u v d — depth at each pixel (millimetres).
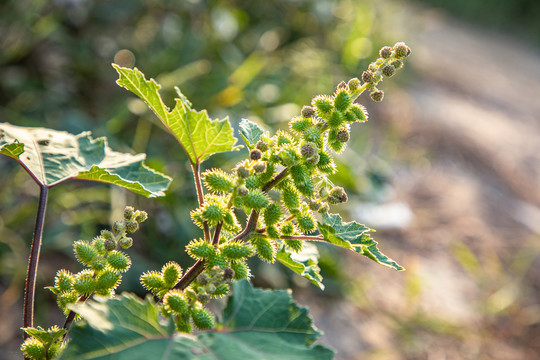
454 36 14164
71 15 4199
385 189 4641
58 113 3949
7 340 2787
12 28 3998
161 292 1147
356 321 3840
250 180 1126
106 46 4461
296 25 5820
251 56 4723
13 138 1500
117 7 4480
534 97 10539
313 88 5203
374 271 4520
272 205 1158
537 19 16984
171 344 922
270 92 4762
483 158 7074
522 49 15023
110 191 3482
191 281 1144
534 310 4574
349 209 4172
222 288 1104
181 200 3600
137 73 1248
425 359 3717
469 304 4461
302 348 1019
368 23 6289
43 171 1468
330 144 1215
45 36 4129
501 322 4344
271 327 1042
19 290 3070
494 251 5277
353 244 1212
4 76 3988
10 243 3168
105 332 876
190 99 4129
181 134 1319
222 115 3932
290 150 1126
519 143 7953
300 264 1301
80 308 889
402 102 7680
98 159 1576
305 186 1156
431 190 6020
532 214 6184
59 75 4164
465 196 6066
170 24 4668
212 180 1144
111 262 1155
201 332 998
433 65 10180
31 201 3439
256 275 3561
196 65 4426
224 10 4859
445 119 7824
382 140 6383
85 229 3328
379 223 4312
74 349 845
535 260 5277
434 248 5074
